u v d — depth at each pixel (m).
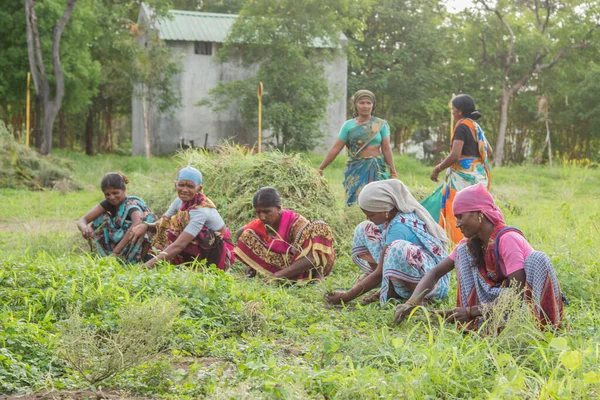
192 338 4.48
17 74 30.30
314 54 33.88
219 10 45.94
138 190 10.00
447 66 42.31
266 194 6.47
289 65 31.77
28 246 8.01
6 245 8.18
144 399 3.54
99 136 43.72
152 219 7.26
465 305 4.78
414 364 3.81
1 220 11.37
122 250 7.08
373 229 6.08
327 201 8.64
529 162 35.12
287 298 5.52
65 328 3.88
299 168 8.73
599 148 44.69
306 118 32.03
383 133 8.54
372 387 3.44
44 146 27.55
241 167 8.76
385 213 5.66
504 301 4.26
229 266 6.98
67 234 8.78
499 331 4.47
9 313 4.61
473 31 40.03
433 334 4.62
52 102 27.52
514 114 43.81
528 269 4.47
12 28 30.09
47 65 30.67
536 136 44.66
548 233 8.62
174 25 34.12
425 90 41.34
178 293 5.22
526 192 16.16
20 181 17.09
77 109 33.16
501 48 40.62
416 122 43.16
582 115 39.81
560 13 39.97
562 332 4.54
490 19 39.72
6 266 5.46
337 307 5.68
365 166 8.52
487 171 7.82
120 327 3.88
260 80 31.94
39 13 29.61
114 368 3.62
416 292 4.96
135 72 32.03
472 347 4.06
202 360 4.23
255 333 4.82
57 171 17.80
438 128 44.38
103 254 7.21
